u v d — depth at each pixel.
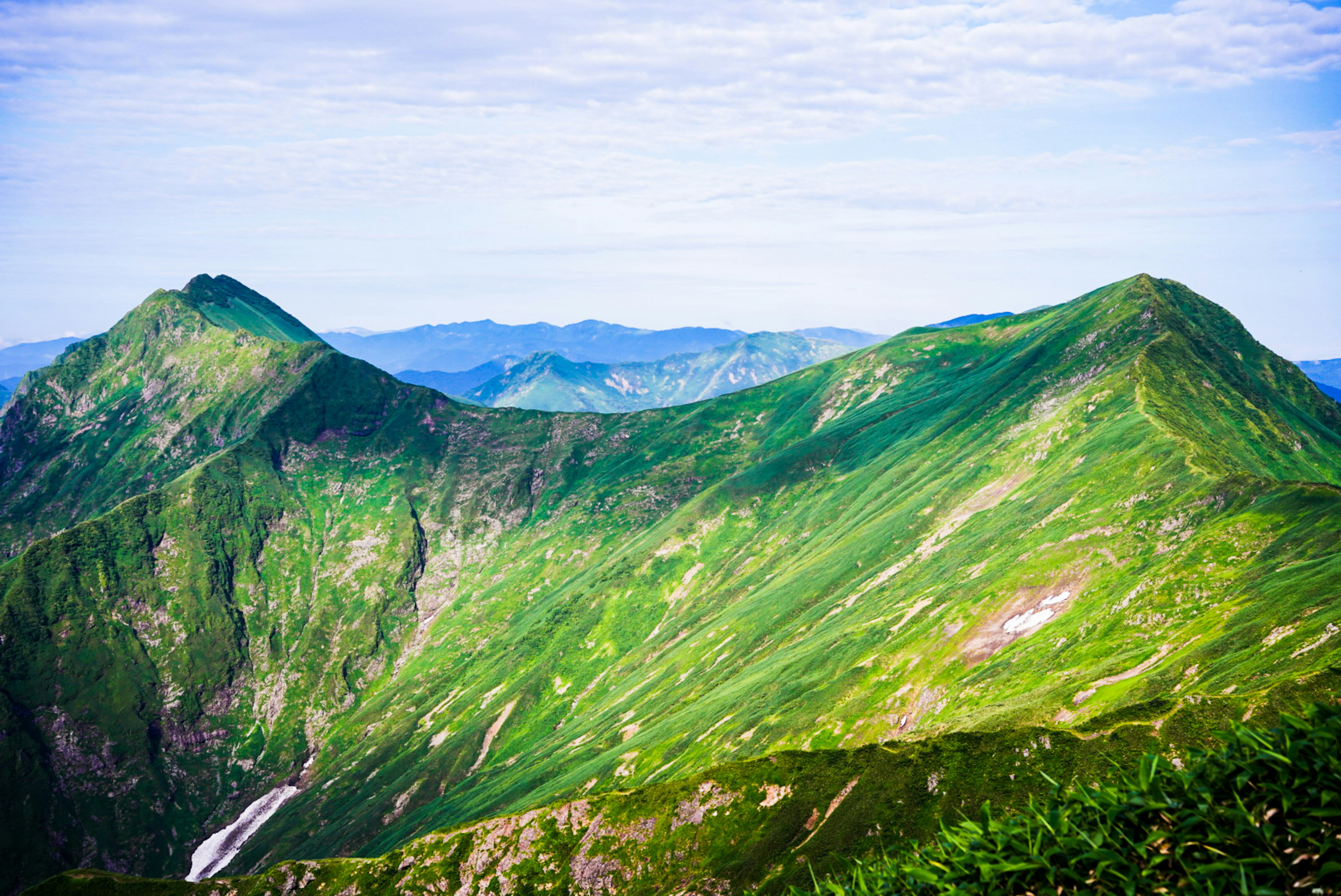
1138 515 136.00
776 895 73.12
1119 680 87.38
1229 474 135.50
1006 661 118.12
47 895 96.62
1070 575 133.00
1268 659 70.81
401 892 90.25
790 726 138.88
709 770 88.69
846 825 75.50
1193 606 99.38
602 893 84.00
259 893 93.38
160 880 98.12
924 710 122.06
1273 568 96.19
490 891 87.62
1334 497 102.69
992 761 72.88
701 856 81.94
